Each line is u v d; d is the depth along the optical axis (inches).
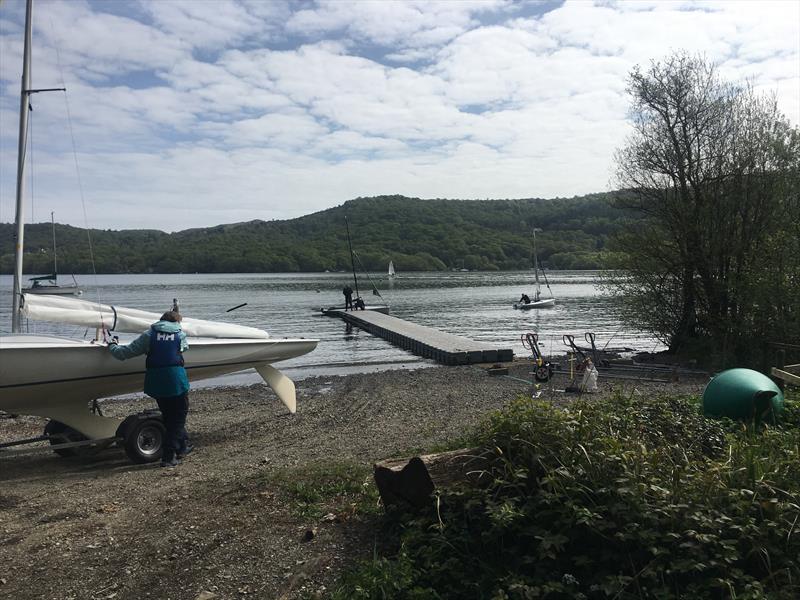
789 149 623.5
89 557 179.8
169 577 165.5
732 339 619.8
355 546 177.3
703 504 147.1
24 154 401.7
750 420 262.8
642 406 242.1
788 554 136.4
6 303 1899.6
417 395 504.1
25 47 401.4
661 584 133.3
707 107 664.4
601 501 151.0
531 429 175.9
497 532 153.8
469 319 1448.1
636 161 706.8
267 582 160.7
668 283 708.7
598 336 1074.1
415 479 177.6
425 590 143.7
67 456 315.6
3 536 199.0
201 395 541.3
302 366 759.7
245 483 243.8
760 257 608.1
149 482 261.6
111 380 306.7
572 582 135.1
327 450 313.3
